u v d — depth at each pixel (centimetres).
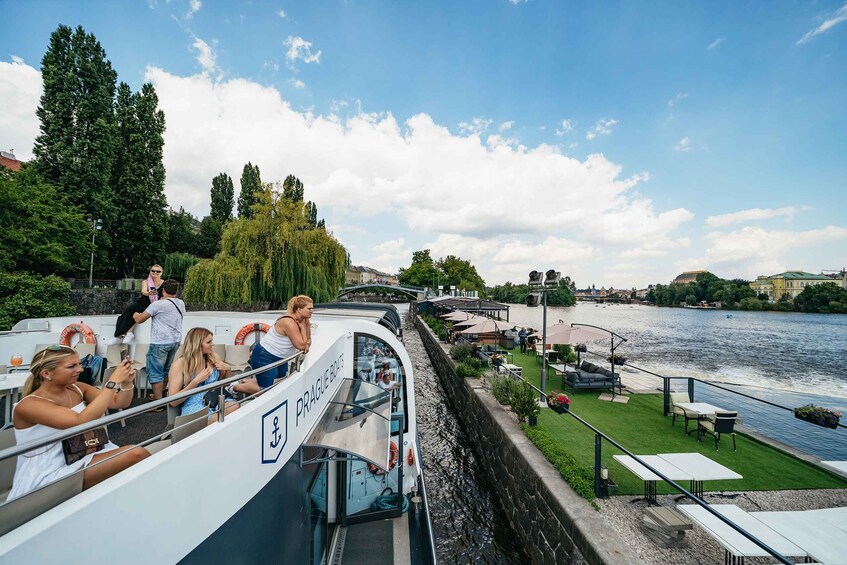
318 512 410
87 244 3005
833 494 619
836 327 5641
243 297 2214
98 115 3328
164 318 422
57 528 119
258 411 241
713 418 842
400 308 8581
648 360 2644
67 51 3228
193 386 314
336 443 342
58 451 176
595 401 1135
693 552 483
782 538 424
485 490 951
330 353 450
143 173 3972
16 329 493
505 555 719
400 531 488
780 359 2741
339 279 2694
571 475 629
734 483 651
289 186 2642
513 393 916
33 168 2959
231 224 2381
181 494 172
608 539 484
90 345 500
